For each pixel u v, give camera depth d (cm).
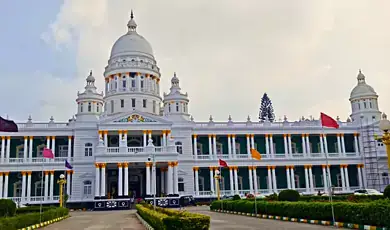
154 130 7831
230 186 8356
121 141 7431
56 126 8256
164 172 8044
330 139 9175
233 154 8594
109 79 9425
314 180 8869
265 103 13875
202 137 8806
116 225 3603
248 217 4125
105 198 7025
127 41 9619
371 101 9188
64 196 7219
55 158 7931
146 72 9369
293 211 3491
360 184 8675
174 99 8981
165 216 2364
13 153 8156
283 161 8625
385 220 2377
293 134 8881
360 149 8900
